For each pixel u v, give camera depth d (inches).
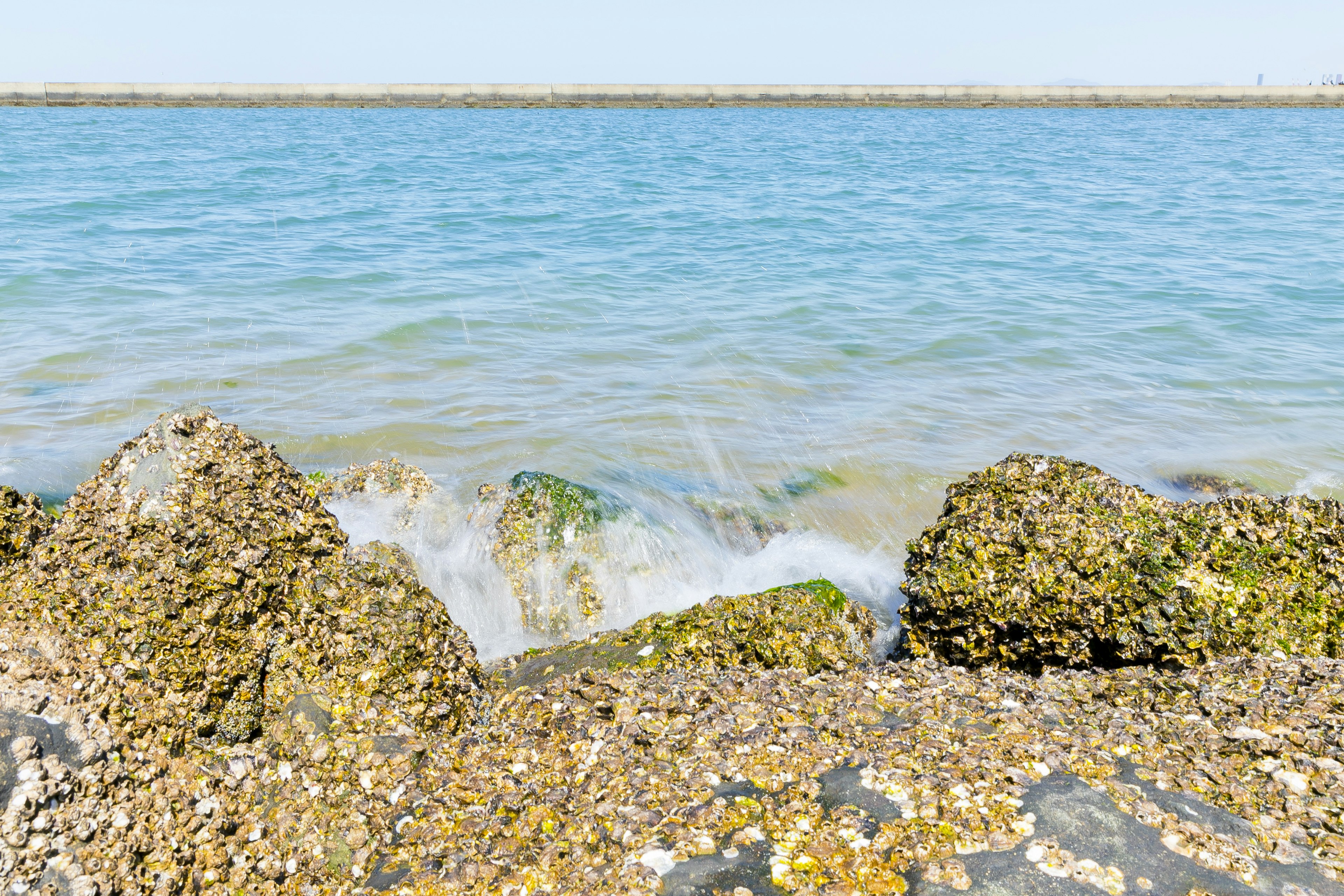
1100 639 228.5
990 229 877.2
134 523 194.5
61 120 2079.2
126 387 412.2
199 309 535.5
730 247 778.2
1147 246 794.8
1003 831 149.5
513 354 482.0
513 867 150.5
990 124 2450.8
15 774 138.6
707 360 483.5
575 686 207.9
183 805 154.0
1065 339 527.8
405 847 157.1
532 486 289.4
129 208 876.0
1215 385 457.7
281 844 156.9
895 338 525.3
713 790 164.9
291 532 208.8
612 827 156.7
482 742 186.4
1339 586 222.2
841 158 1535.4
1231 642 218.1
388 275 639.8
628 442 382.0
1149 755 170.2
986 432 401.1
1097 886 137.9
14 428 365.7
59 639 169.3
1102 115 2842.0
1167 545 231.9
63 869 134.0
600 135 1947.6
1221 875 139.6
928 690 201.2
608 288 622.8
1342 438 396.8
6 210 826.8
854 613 254.7
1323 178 1264.8
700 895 140.0
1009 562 238.8
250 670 184.5
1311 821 150.0
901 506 340.5
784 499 342.6
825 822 154.7
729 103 3088.1
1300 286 645.9
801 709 192.4
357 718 184.2
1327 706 180.1
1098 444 390.0
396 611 203.8
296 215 880.9
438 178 1186.6
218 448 212.8
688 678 210.1
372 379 438.9
